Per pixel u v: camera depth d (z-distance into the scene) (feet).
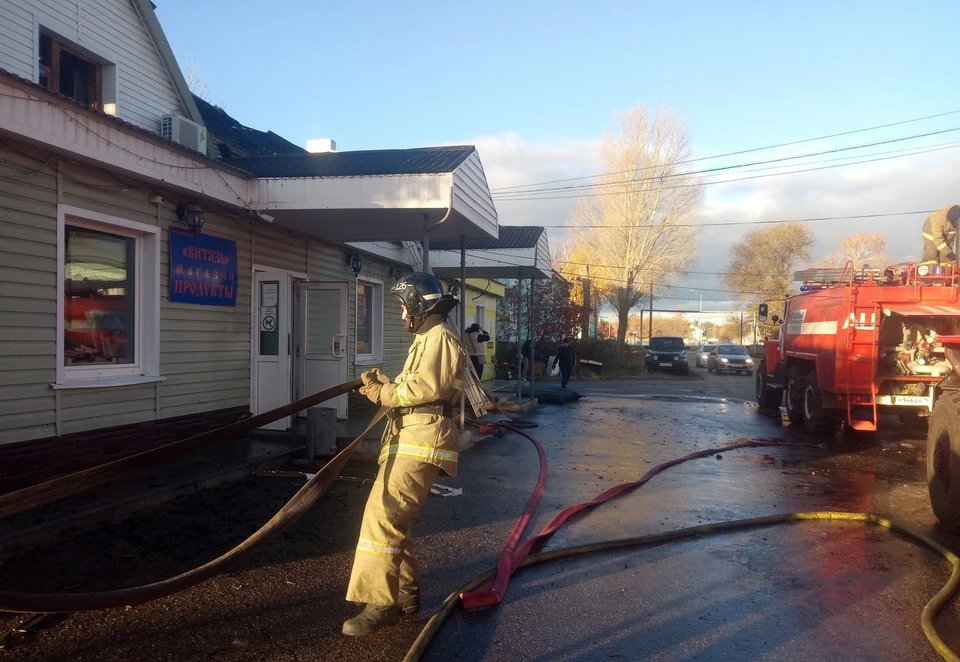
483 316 72.43
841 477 29.07
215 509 20.72
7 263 19.77
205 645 12.36
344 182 28.14
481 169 32.35
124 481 22.03
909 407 39.47
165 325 26.25
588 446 35.37
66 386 21.62
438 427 12.86
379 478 13.01
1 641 12.07
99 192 22.90
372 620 12.74
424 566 16.90
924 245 39.42
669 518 21.94
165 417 26.35
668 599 15.25
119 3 29.30
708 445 36.91
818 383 39.70
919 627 13.99
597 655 12.57
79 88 28.81
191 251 27.37
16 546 16.28
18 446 20.25
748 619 14.25
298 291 34.50
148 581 15.12
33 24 25.09
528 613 14.33
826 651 12.88
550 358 101.24
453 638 13.07
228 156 39.45
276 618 13.58
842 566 17.61
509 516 21.53
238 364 30.73
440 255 47.37
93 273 23.65
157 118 31.73
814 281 46.44
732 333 299.38
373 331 45.68
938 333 37.01
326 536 18.69
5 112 18.37
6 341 19.83
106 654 11.88
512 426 40.98
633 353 136.26
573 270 126.82
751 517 22.26
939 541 20.10
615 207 124.88
